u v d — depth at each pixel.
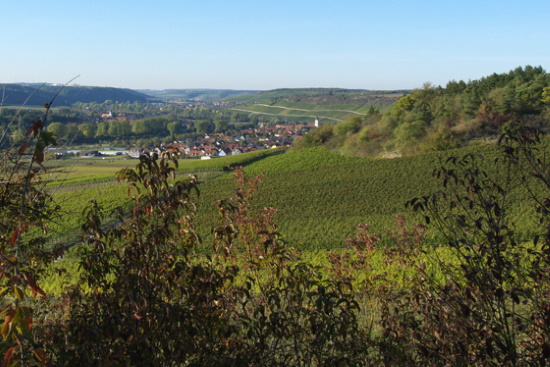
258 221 5.45
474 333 4.08
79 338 4.14
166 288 4.48
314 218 35.97
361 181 46.31
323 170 51.94
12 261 3.26
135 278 4.34
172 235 4.68
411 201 4.52
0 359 3.17
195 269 4.54
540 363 3.73
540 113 59.22
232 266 5.06
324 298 4.68
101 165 58.00
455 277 4.66
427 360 4.46
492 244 4.03
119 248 4.96
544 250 4.25
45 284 18.53
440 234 22.91
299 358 4.81
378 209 37.44
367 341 5.04
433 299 4.72
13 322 2.95
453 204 4.39
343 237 30.91
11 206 4.83
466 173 4.28
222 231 4.79
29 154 4.06
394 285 6.39
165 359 4.39
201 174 56.56
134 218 4.69
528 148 4.33
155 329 4.32
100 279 4.91
